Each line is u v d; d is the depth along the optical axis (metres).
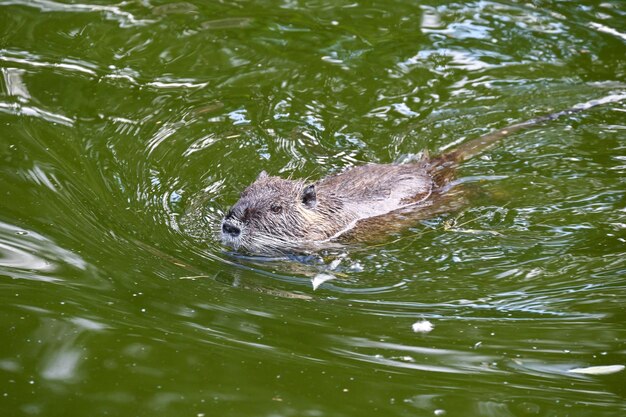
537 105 17.12
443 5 20.73
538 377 9.74
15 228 12.57
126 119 16.28
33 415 8.59
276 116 16.78
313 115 16.88
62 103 16.58
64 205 13.38
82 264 11.84
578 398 9.30
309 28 19.75
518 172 15.12
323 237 13.57
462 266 12.50
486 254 12.82
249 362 9.81
